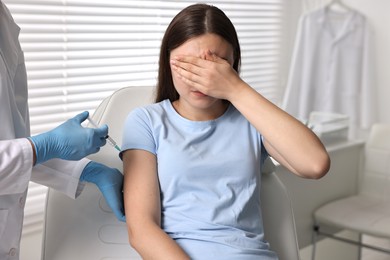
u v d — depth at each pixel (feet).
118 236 4.11
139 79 7.63
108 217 4.13
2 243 3.47
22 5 6.16
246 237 3.64
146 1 7.59
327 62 9.76
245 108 3.66
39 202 6.53
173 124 3.95
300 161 3.56
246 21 9.50
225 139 3.92
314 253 7.66
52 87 6.57
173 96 4.20
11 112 3.44
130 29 7.43
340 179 7.98
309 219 7.54
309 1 10.39
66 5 6.58
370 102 9.80
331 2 9.86
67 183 3.80
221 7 8.99
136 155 3.80
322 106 9.93
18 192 3.28
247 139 3.94
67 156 3.34
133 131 3.90
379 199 8.03
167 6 7.88
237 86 3.68
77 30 6.76
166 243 3.40
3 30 3.48
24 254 6.45
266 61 10.03
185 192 3.75
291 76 9.77
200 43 3.66
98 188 4.14
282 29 10.23
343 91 9.89
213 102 3.84
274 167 4.48
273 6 9.97
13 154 3.12
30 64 6.31
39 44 6.39
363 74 9.78
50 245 4.03
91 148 3.39
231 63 3.84
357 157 8.25
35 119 6.42
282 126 3.59
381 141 8.14
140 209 3.56
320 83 9.89
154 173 3.77
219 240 3.56
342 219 7.20
